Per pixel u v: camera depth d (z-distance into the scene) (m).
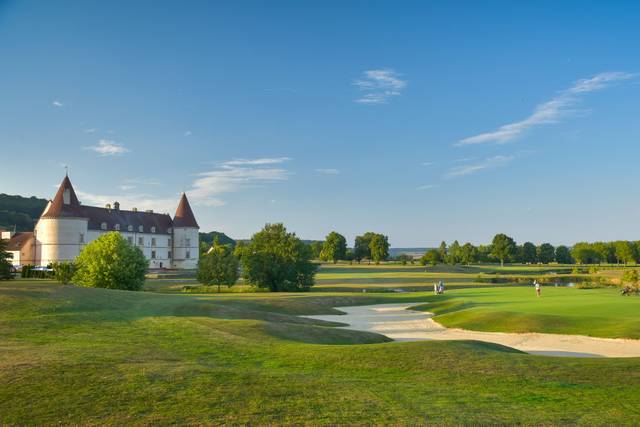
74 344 22.50
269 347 22.80
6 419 12.45
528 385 16.56
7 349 20.34
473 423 12.62
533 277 115.06
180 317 33.06
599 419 13.10
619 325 31.89
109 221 137.38
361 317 46.94
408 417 12.96
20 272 104.06
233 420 12.50
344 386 15.84
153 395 14.16
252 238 90.62
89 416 12.66
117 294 42.69
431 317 46.00
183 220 155.12
